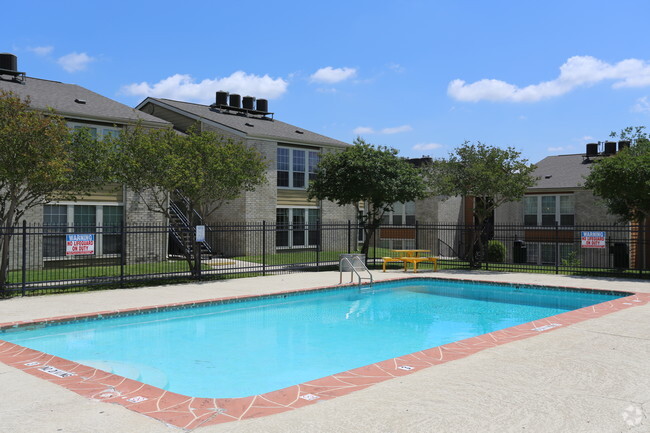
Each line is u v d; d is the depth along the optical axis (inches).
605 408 187.6
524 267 868.0
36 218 732.7
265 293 527.5
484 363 252.8
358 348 341.1
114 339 362.0
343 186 800.9
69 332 381.1
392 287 647.8
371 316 461.4
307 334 384.2
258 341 359.3
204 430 167.6
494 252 1054.4
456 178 804.0
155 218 856.9
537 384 217.3
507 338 312.5
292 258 941.8
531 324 358.3
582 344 295.1
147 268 747.4
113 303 460.1
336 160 829.2
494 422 173.2
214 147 636.7
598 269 825.5
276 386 259.1
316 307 508.1
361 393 205.9
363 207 1165.1
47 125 494.0
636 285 594.9
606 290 555.8
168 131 635.5
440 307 512.1
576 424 171.6
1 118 482.6
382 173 801.6
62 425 172.9
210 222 1035.9
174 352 326.6
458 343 298.7
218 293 526.6
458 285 663.1
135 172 597.0
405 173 826.8
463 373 234.5
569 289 581.3
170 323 420.8
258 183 714.2
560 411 184.1
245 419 177.6
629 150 771.4
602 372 235.9
